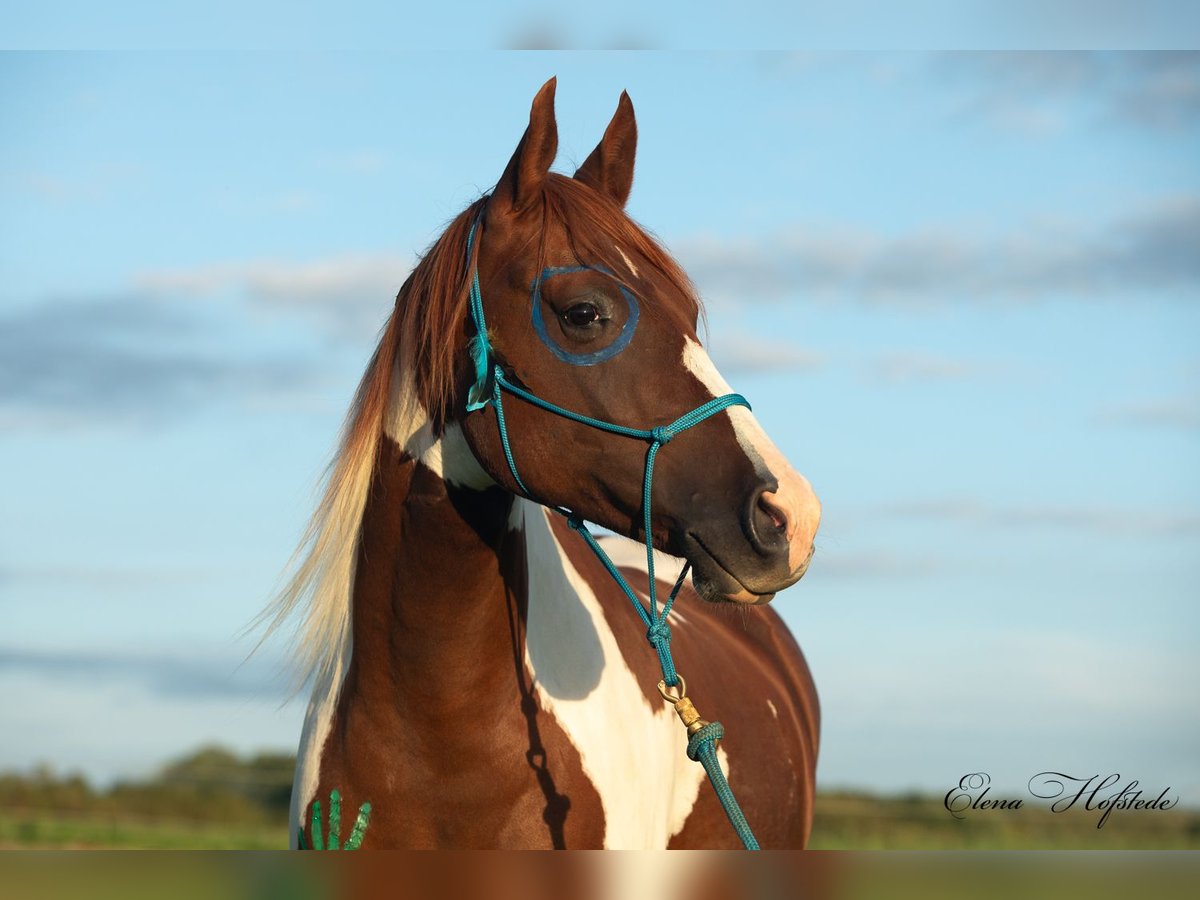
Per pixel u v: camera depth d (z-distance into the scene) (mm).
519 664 3189
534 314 2896
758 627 5207
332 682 3330
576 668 3344
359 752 3174
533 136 2934
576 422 2869
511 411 2928
